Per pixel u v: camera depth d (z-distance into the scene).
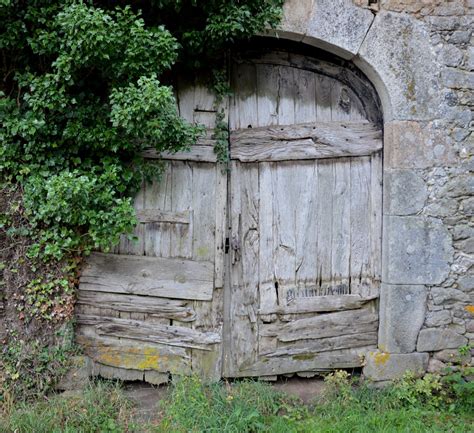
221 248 3.31
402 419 2.93
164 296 3.28
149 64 2.73
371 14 3.18
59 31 2.73
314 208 3.41
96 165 3.06
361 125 3.41
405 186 3.25
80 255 3.12
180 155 3.25
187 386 3.12
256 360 3.41
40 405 2.91
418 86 3.24
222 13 2.86
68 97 2.82
